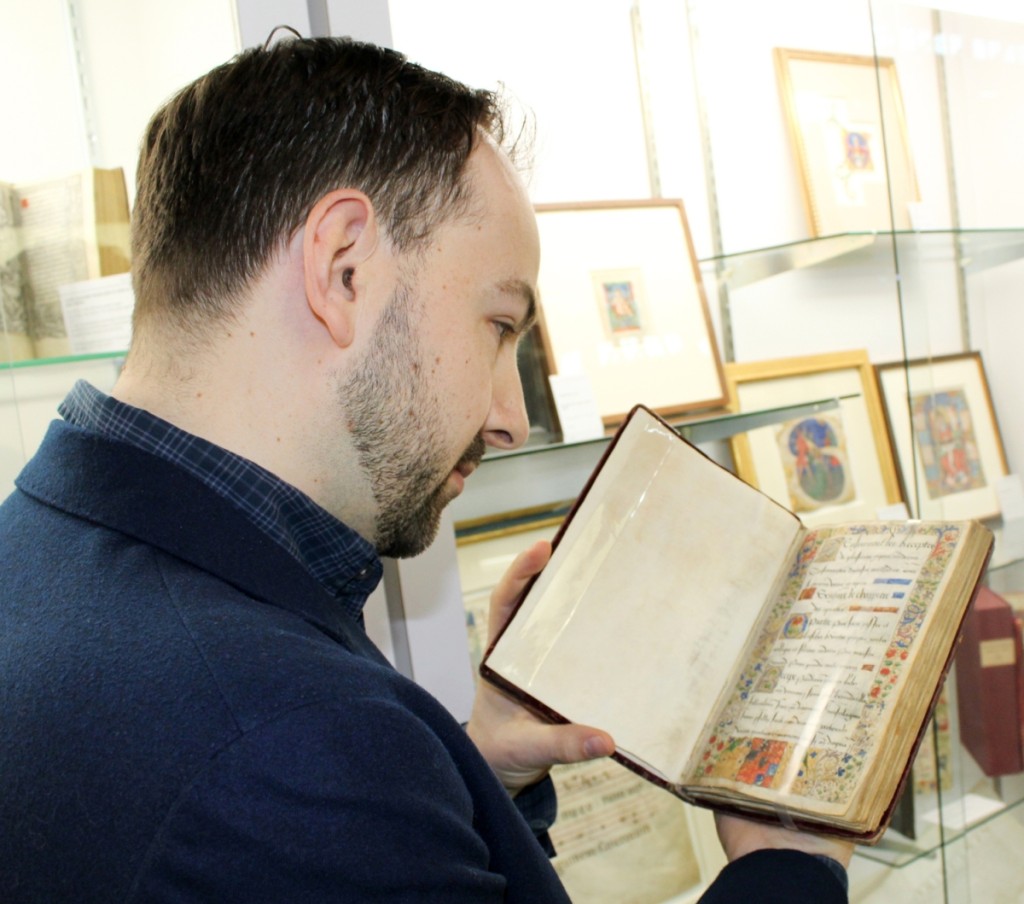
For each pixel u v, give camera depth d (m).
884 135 1.02
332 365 0.43
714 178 1.17
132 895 0.30
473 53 1.00
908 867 1.05
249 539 0.39
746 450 1.10
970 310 1.18
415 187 0.44
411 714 0.37
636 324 1.01
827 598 0.56
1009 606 1.08
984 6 1.12
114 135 0.87
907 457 1.22
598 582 0.57
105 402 0.42
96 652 0.34
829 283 1.26
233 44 0.72
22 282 0.77
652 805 0.92
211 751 0.31
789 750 0.49
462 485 0.54
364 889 0.32
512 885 0.43
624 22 1.11
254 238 0.42
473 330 0.47
